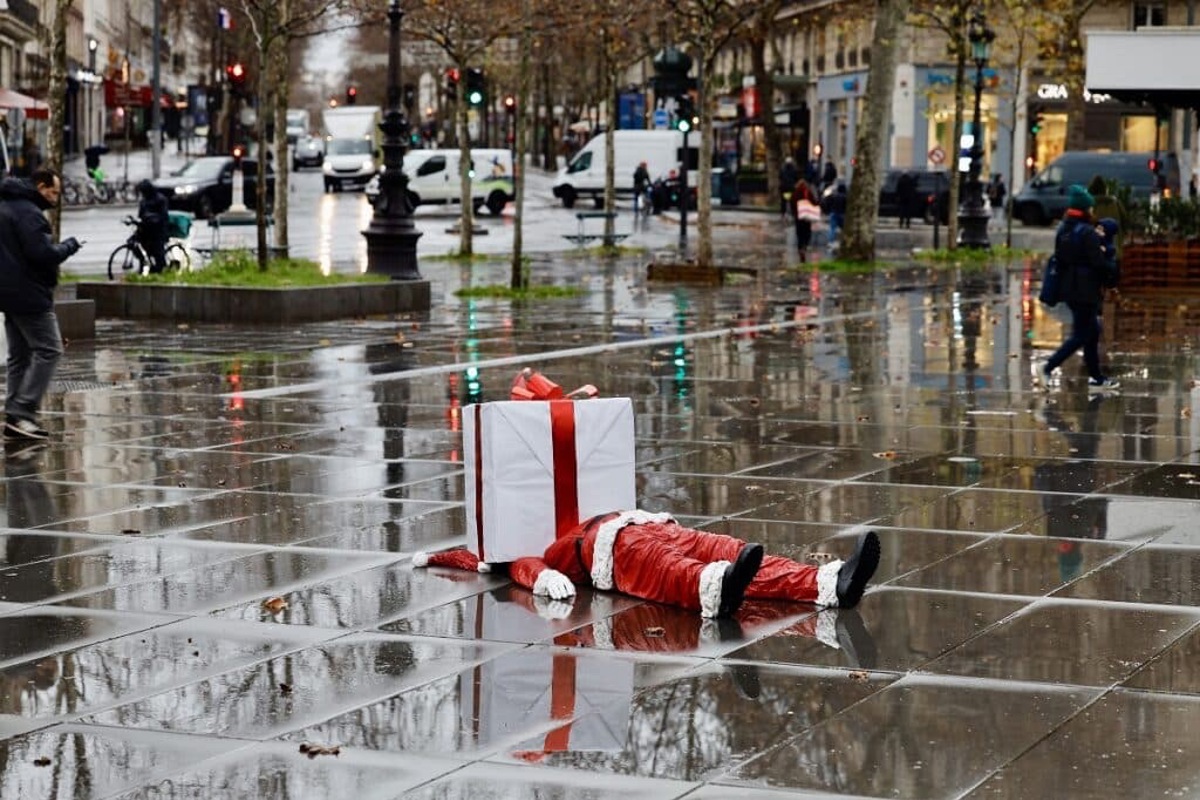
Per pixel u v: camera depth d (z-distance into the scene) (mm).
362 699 7293
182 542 10539
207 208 57531
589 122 95125
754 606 8797
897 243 49312
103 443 14320
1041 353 21000
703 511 11312
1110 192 33281
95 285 26016
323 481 12562
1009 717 6922
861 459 13344
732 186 72062
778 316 26375
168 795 6172
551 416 9477
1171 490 11945
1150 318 26094
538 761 6469
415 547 10344
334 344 22219
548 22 43719
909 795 6066
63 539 10656
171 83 135625
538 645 8117
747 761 6434
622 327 24609
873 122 38906
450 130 95062
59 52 29141
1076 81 61219
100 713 7145
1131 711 6984
